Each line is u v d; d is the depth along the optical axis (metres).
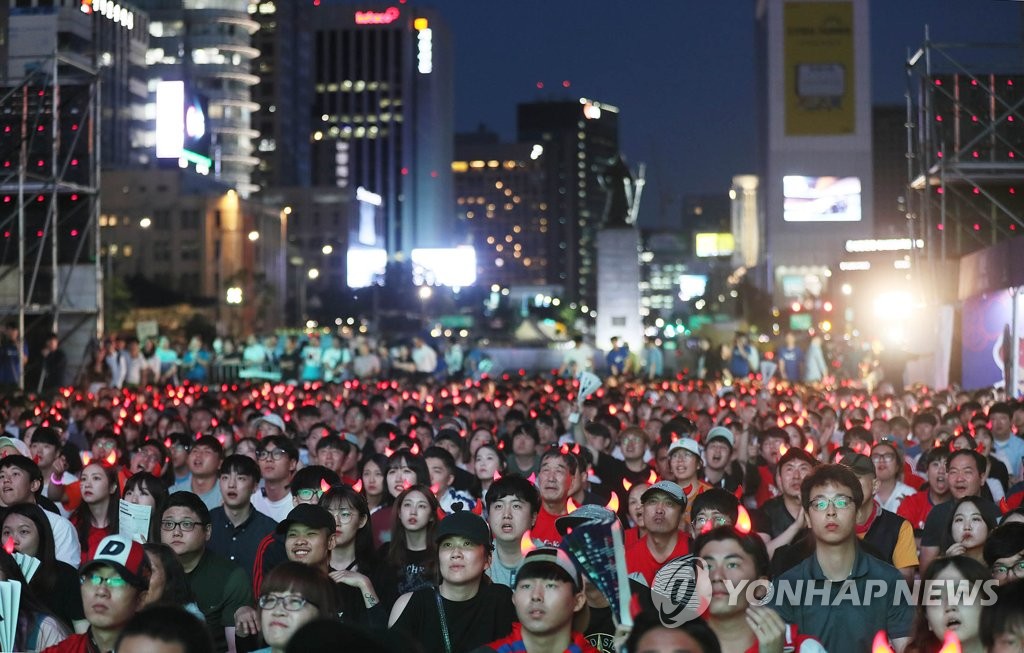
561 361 77.69
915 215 42.78
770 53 147.00
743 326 96.56
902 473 13.91
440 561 8.45
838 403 27.88
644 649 5.41
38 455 15.18
